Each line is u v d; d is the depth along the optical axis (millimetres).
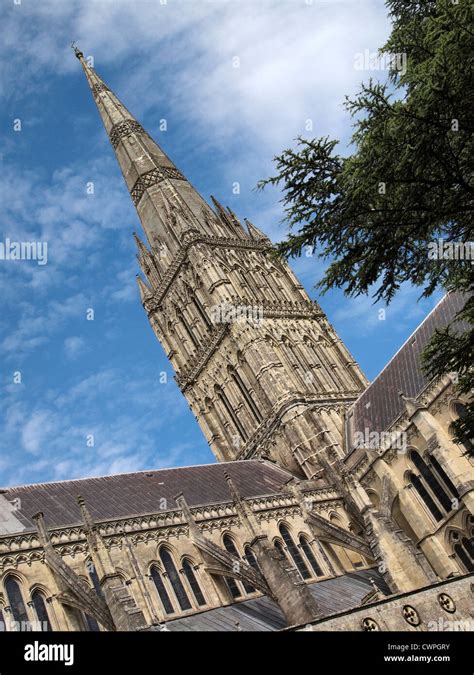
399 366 76125
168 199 100125
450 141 27531
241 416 83688
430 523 63500
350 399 83375
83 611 46125
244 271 92562
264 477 73625
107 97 116312
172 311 94812
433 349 32500
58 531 49719
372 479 68500
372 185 27891
